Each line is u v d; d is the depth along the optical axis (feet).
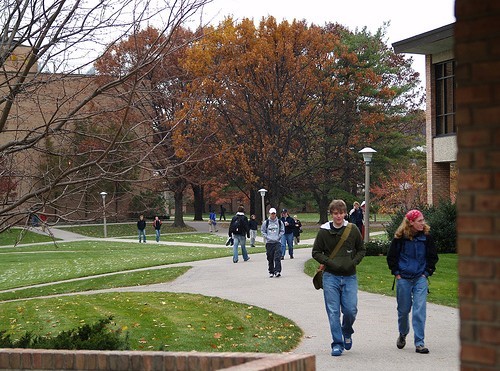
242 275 73.72
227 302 51.88
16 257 124.57
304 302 51.34
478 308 11.48
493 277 11.38
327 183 208.13
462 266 11.62
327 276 33.65
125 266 94.68
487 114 11.44
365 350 34.14
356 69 204.33
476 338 11.49
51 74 27.04
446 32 91.25
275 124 187.42
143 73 27.27
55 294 68.54
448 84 99.40
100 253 127.24
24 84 26.07
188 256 108.78
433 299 50.31
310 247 123.85
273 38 184.96
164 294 58.59
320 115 201.46
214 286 64.69
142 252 127.24
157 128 30.30
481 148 11.48
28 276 91.30
